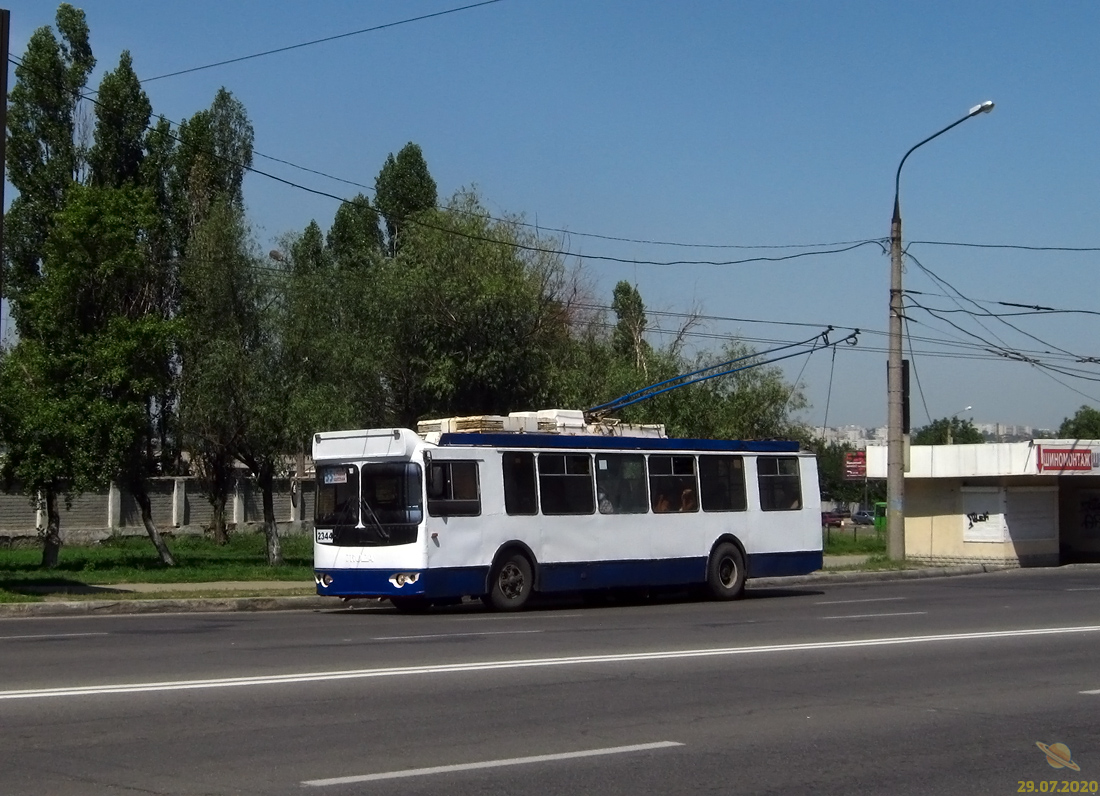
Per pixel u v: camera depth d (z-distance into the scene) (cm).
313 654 1310
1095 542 4284
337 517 1995
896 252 3241
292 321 2842
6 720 894
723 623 1775
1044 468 3672
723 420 4134
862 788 740
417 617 1900
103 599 1991
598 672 1194
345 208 4812
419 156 4862
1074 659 1360
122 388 2675
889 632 1633
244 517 4547
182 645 1392
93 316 2708
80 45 3956
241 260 2864
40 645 1382
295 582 2525
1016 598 2362
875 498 9112
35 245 3831
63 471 2555
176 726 881
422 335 3000
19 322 3281
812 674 1212
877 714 994
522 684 1111
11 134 3859
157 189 4009
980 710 1021
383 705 986
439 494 1939
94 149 3947
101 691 1020
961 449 3834
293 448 2920
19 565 2822
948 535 3919
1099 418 8925
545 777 749
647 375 3984
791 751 843
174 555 3309
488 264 3067
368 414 2988
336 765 767
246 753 797
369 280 3009
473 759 795
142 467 2941
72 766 751
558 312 3462
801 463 2523
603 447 2180
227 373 2761
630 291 5241
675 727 920
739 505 2392
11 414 2500
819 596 2455
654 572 2219
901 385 3281
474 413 3081
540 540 2064
